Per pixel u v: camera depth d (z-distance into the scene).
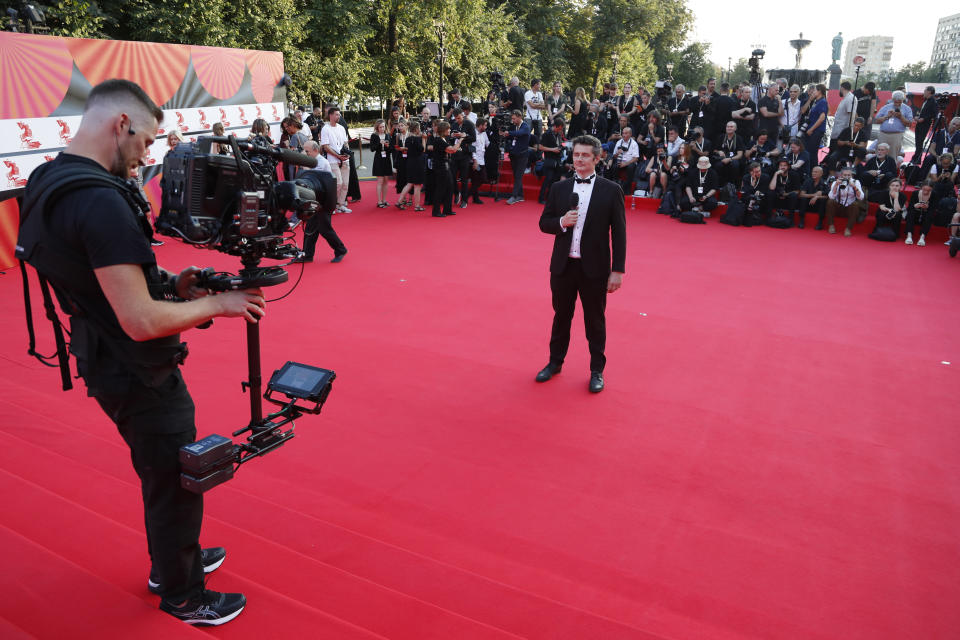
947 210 10.71
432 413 4.65
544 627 2.49
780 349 6.13
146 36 19.92
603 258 4.81
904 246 10.70
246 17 21.81
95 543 2.50
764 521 3.52
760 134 13.55
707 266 9.14
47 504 2.73
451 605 2.60
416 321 6.60
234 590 2.26
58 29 16.83
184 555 2.03
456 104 15.61
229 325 6.30
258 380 2.14
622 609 2.77
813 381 5.45
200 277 2.02
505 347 5.97
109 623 1.94
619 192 4.74
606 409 4.82
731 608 2.81
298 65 23.25
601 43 42.62
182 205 1.82
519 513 3.50
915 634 2.71
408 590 2.68
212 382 5.00
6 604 2.00
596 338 5.07
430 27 28.73
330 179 2.24
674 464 4.09
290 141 11.14
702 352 6.00
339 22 25.12
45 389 4.74
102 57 8.70
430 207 13.02
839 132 13.39
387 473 3.84
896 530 3.48
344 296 7.34
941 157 10.91
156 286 1.81
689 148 12.37
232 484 3.57
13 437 3.58
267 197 1.99
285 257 2.11
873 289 8.23
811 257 9.84
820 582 3.03
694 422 4.66
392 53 29.12
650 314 7.02
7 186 7.68
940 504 3.74
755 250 10.20
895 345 6.32
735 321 6.88
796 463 4.15
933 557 3.26
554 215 4.91
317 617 2.15
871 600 2.92
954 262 9.72
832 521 3.54
